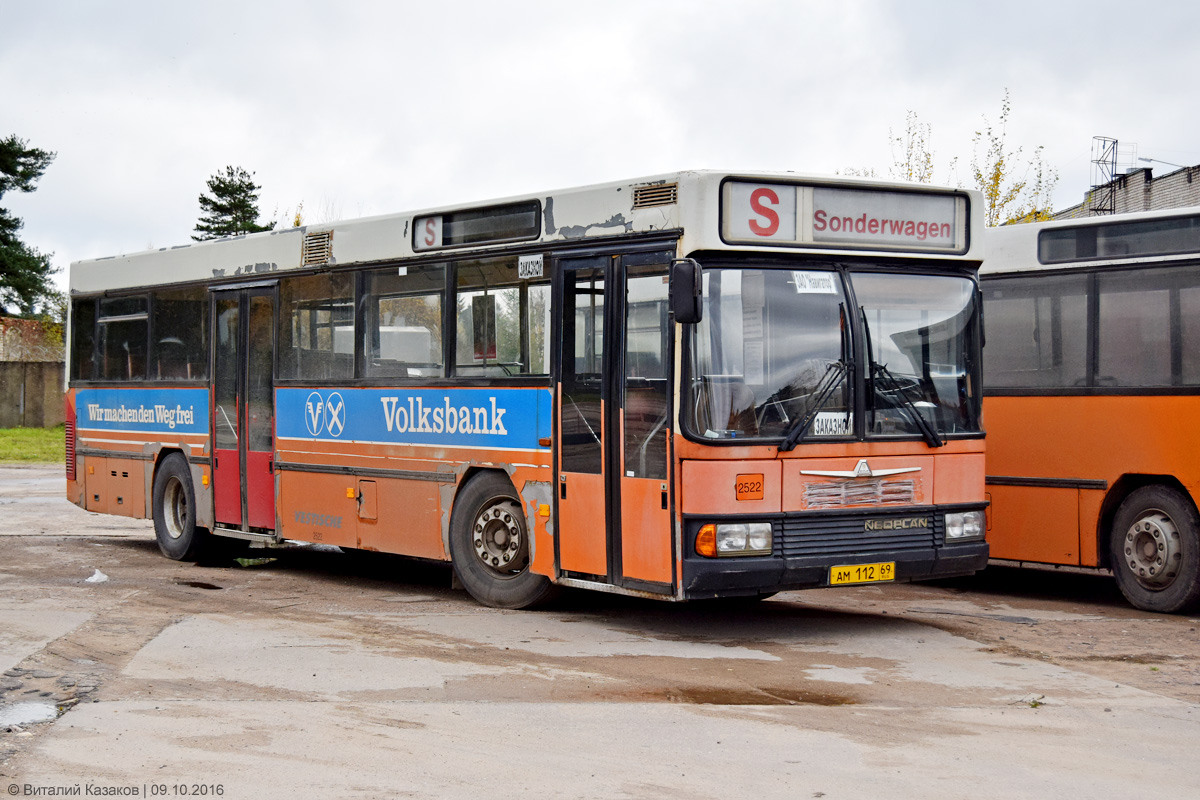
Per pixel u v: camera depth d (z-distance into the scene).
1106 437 10.88
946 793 5.59
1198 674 8.19
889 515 9.14
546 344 9.97
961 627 9.91
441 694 7.46
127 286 15.20
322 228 12.30
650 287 9.10
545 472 9.95
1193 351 10.33
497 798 5.52
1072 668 8.36
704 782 5.74
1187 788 5.69
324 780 5.79
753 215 8.89
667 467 8.80
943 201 9.63
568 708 7.13
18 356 59.47
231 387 13.45
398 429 11.39
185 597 11.30
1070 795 5.58
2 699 7.29
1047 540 11.30
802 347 8.98
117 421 15.32
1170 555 10.47
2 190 60.41
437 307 11.02
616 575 9.29
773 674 8.05
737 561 8.60
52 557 14.41
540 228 10.07
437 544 11.07
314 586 12.19
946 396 9.55
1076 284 11.15
